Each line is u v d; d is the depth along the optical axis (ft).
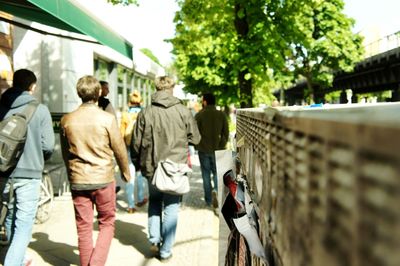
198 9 28.76
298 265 1.35
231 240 4.44
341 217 0.80
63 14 15.58
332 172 0.86
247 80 28.04
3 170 12.26
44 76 34.71
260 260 2.75
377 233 0.63
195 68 97.55
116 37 24.32
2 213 13.20
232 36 27.58
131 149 15.53
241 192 4.27
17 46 34.24
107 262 15.79
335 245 0.85
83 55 36.91
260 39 26.78
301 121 1.21
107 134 13.05
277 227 1.97
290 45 29.76
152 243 16.14
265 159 2.51
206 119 24.12
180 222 21.12
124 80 60.13
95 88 13.23
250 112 3.76
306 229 1.18
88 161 12.92
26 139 12.70
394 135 0.58
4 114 12.77
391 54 97.55
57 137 31.58
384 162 0.60
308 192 1.13
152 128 14.96
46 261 15.79
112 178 13.38
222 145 24.29
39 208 20.48
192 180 34.60
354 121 0.70
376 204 0.63
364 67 116.06
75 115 13.08
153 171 15.05
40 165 13.04
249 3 26.53
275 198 1.99
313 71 129.18
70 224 20.59
